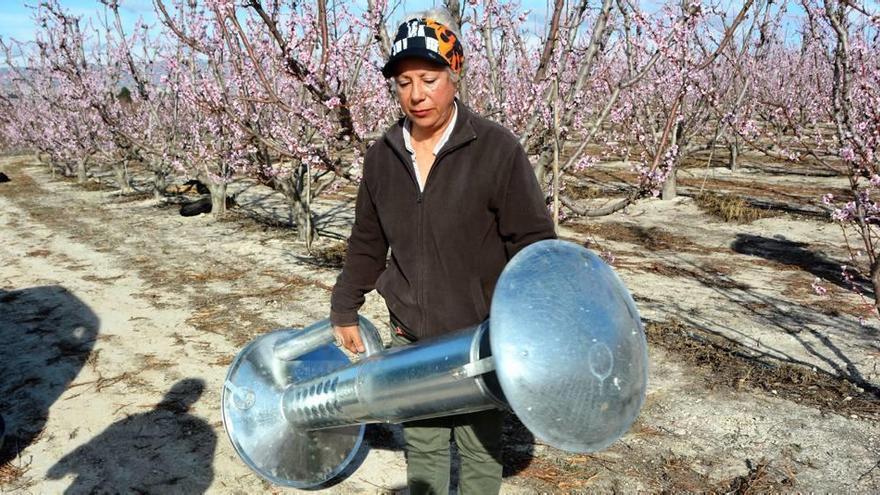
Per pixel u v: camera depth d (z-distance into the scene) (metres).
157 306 5.56
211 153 9.01
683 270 6.53
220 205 9.98
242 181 13.99
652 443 3.16
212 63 7.10
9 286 6.32
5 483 2.91
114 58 12.54
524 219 1.79
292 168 7.69
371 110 6.15
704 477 2.87
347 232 8.68
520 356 1.46
